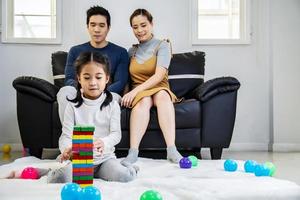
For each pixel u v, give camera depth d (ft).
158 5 11.92
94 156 5.67
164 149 8.95
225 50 12.12
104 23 9.07
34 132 9.02
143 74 9.00
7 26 11.99
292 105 11.96
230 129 9.02
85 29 11.72
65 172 5.28
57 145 8.93
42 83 8.93
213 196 4.42
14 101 11.76
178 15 11.96
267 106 12.17
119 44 11.79
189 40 11.98
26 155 10.20
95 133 6.00
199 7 12.55
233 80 8.95
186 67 10.40
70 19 11.84
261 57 12.17
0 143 11.69
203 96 8.81
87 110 5.99
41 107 8.95
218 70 12.10
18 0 12.22
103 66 5.93
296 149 11.89
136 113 7.83
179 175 6.11
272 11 11.95
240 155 10.44
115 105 6.12
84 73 5.85
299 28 11.97
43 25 12.31
